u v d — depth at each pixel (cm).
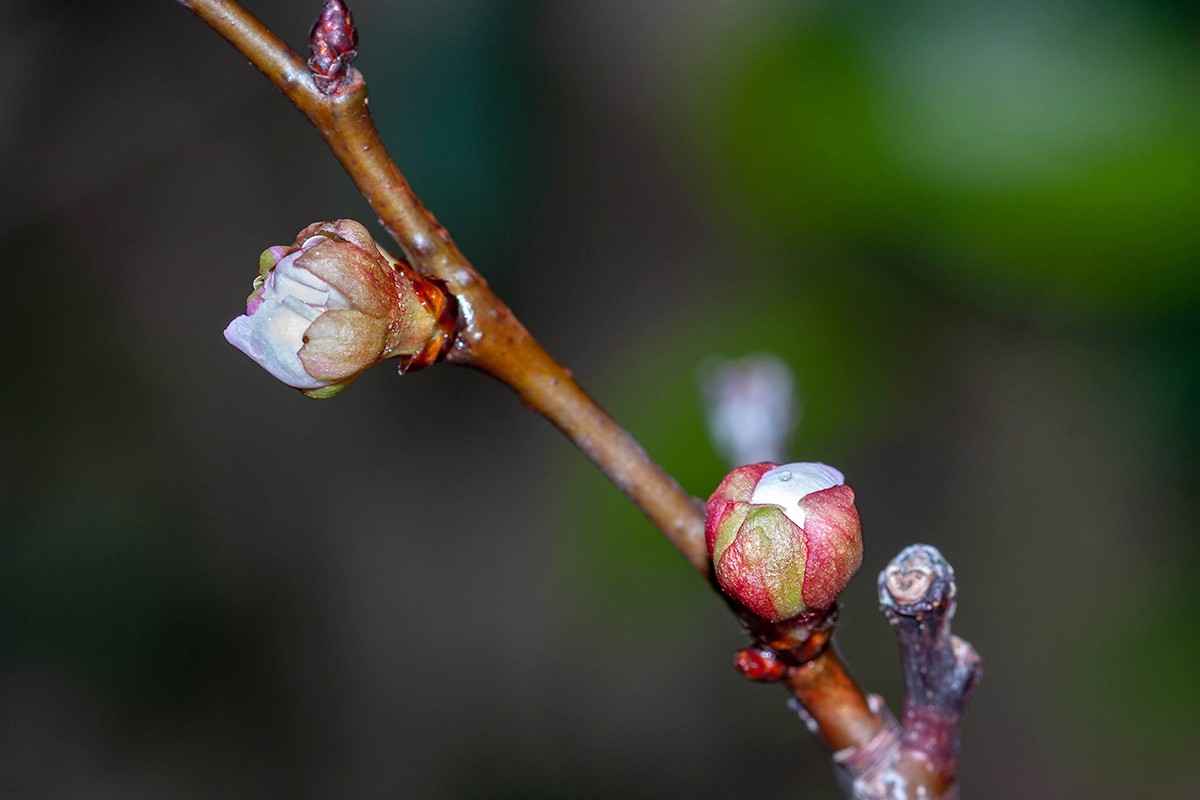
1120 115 23
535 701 42
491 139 41
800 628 19
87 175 39
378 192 19
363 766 42
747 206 27
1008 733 39
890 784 20
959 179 23
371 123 19
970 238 23
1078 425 37
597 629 42
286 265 19
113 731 42
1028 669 39
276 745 42
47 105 38
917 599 19
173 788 42
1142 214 23
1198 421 32
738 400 22
